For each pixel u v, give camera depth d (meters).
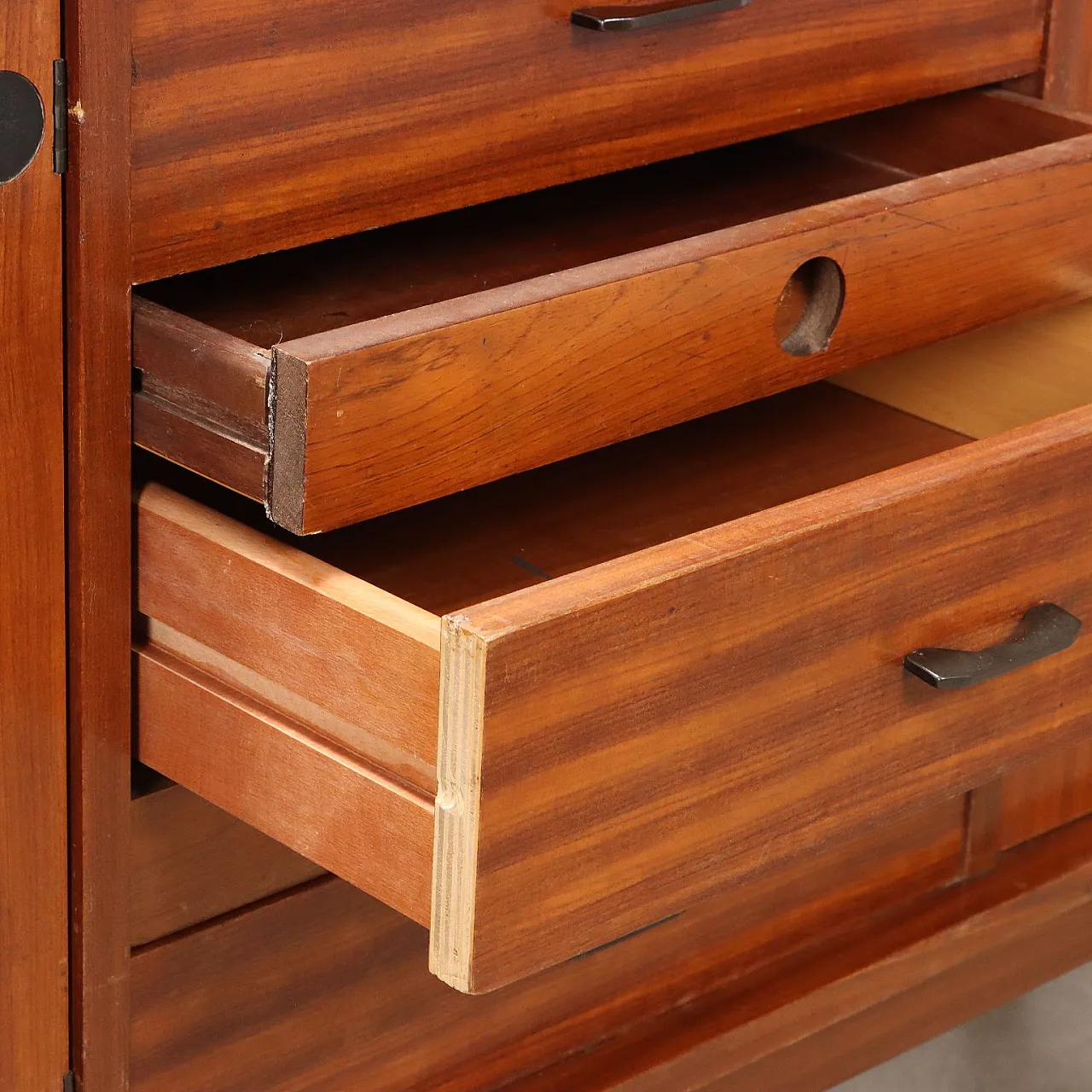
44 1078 1.19
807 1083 1.59
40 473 1.03
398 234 1.32
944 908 1.66
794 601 0.96
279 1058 1.31
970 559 1.05
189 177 1.00
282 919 1.27
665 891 0.97
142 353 1.01
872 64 1.35
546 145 1.17
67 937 1.17
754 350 1.13
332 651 0.96
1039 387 1.47
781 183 1.48
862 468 1.43
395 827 0.95
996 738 1.12
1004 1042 1.79
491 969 0.90
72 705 1.10
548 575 1.25
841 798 1.04
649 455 1.43
